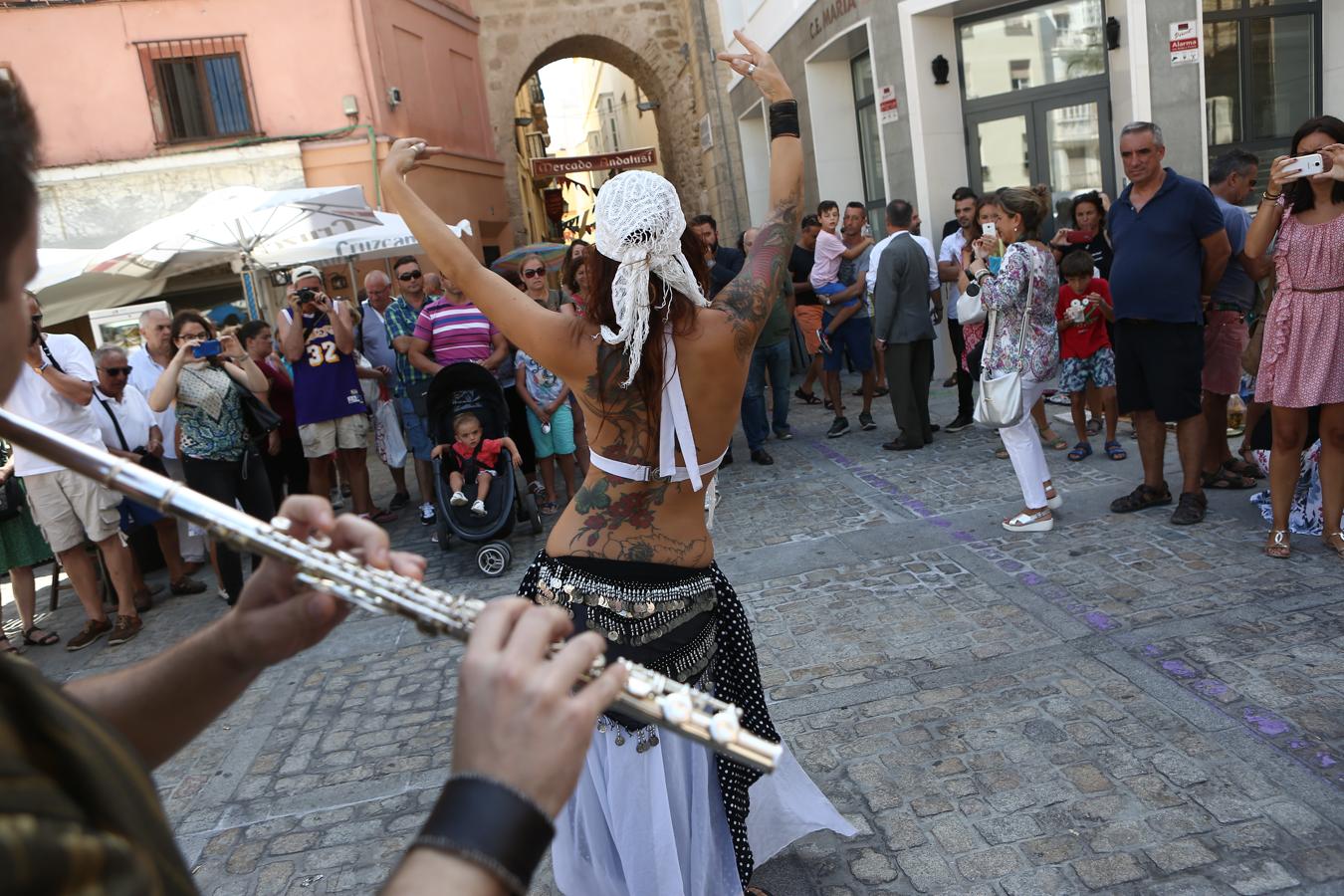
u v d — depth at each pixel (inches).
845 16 423.8
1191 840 106.0
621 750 87.0
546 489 289.7
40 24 461.4
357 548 40.5
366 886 118.4
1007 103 386.0
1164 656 145.9
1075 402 257.3
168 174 480.7
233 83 488.1
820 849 112.8
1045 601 171.3
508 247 674.2
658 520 84.3
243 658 40.3
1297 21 355.6
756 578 202.2
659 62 693.9
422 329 279.9
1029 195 201.2
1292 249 165.8
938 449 293.9
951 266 335.0
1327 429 171.2
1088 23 362.3
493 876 26.6
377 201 503.8
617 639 83.4
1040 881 103.1
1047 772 121.4
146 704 39.4
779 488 272.2
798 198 91.0
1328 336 164.2
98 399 231.1
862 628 171.0
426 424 281.9
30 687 23.0
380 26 512.7
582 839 92.7
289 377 305.1
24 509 228.4
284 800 140.4
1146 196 197.3
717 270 299.3
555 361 82.2
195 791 145.7
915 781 123.3
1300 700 129.6
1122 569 180.7
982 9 381.4
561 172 665.0
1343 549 173.5
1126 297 198.7
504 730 29.1
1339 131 163.2
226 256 368.5
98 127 473.7
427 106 563.5
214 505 37.8
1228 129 359.3
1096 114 367.6
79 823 20.6
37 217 25.2
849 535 222.7
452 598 37.4
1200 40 331.9
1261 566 173.5
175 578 256.4
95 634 227.8
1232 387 216.4
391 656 187.6
